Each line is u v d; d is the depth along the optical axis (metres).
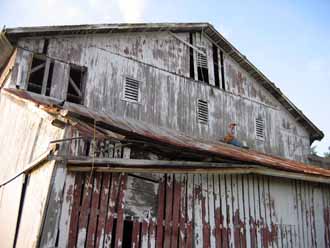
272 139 16.03
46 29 10.53
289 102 16.88
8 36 9.91
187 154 8.05
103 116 9.63
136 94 12.30
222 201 8.91
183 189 8.33
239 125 15.02
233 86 15.52
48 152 6.50
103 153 7.16
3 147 9.73
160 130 10.73
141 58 12.89
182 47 14.38
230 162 8.42
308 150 17.44
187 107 13.53
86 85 11.18
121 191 7.27
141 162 7.17
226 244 8.55
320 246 10.34
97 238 6.64
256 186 9.73
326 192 11.25
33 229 6.24
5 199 8.21
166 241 7.61
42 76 11.52
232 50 15.51
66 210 6.43
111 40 12.34
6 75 10.98
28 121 8.41
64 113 6.23
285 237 9.73
